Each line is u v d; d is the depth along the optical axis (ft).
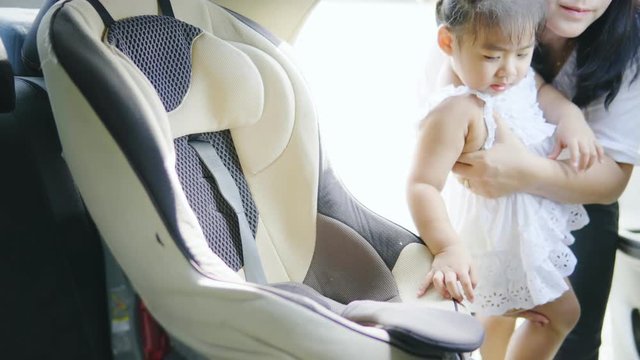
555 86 4.32
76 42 3.21
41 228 3.63
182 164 3.78
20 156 3.57
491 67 3.76
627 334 5.12
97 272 3.85
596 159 4.03
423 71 4.47
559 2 3.90
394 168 5.66
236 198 3.96
